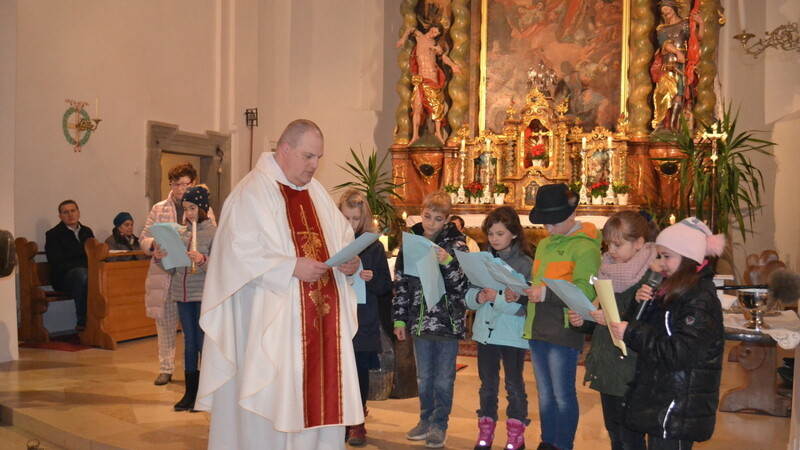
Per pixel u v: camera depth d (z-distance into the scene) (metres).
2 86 6.18
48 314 8.03
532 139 10.37
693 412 2.69
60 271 7.54
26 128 7.63
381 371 5.24
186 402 4.99
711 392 2.72
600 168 10.21
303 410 3.15
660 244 2.75
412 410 5.09
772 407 5.06
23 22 7.54
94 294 7.25
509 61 10.96
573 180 10.42
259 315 3.10
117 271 7.36
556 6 10.79
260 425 3.15
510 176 10.30
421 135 10.94
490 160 10.48
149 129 9.16
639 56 10.17
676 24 9.93
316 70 11.68
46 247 7.56
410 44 11.05
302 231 3.27
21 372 6.08
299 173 3.24
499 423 4.79
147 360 6.63
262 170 3.28
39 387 5.58
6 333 6.49
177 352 7.12
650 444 2.86
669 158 9.77
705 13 9.87
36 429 4.78
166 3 9.42
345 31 11.84
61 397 5.30
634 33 10.25
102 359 6.66
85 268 7.59
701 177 8.69
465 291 4.15
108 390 5.52
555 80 10.62
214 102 10.33
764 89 9.72
